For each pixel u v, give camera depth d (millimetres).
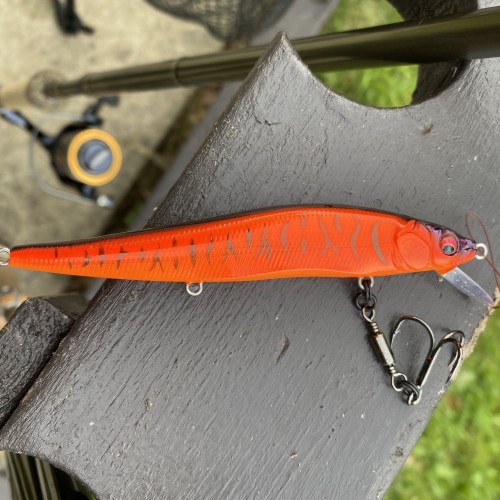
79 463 192
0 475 332
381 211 190
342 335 209
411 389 208
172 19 445
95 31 426
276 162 200
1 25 395
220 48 467
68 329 197
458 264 198
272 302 204
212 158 197
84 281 426
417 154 210
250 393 203
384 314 210
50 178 419
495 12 168
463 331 218
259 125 198
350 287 209
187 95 452
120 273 177
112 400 193
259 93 196
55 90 373
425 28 184
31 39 408
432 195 213
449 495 498
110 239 173
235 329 201
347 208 187
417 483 490
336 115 202
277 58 196
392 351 212
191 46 458
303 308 206
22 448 187
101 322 193
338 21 481
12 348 193
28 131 406
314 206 185
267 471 204
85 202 417
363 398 211
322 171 204
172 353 197
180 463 198
